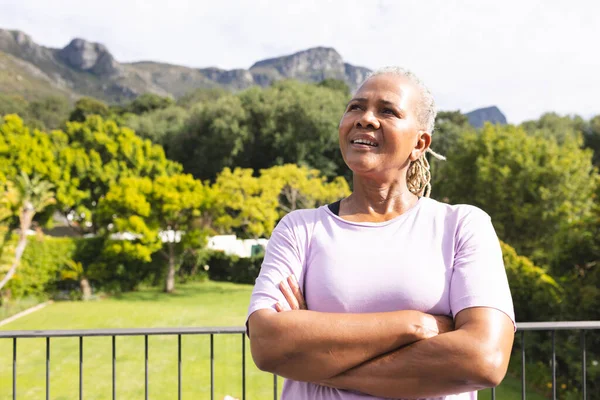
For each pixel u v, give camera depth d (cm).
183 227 2028
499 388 793
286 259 109
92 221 2992
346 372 97
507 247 929
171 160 3572
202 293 1986
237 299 1831
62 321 1422
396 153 108
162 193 1905
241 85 18450
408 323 94
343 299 102
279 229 115
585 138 3544
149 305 1706
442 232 106
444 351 92
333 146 3428
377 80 111
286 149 3294
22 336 238
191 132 3581
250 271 2305
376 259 103
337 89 4762
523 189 1798
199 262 2295
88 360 979
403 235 105
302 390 106
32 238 1750
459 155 2075
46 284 1830
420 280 101
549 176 1770
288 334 98
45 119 5988
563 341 735
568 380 733
